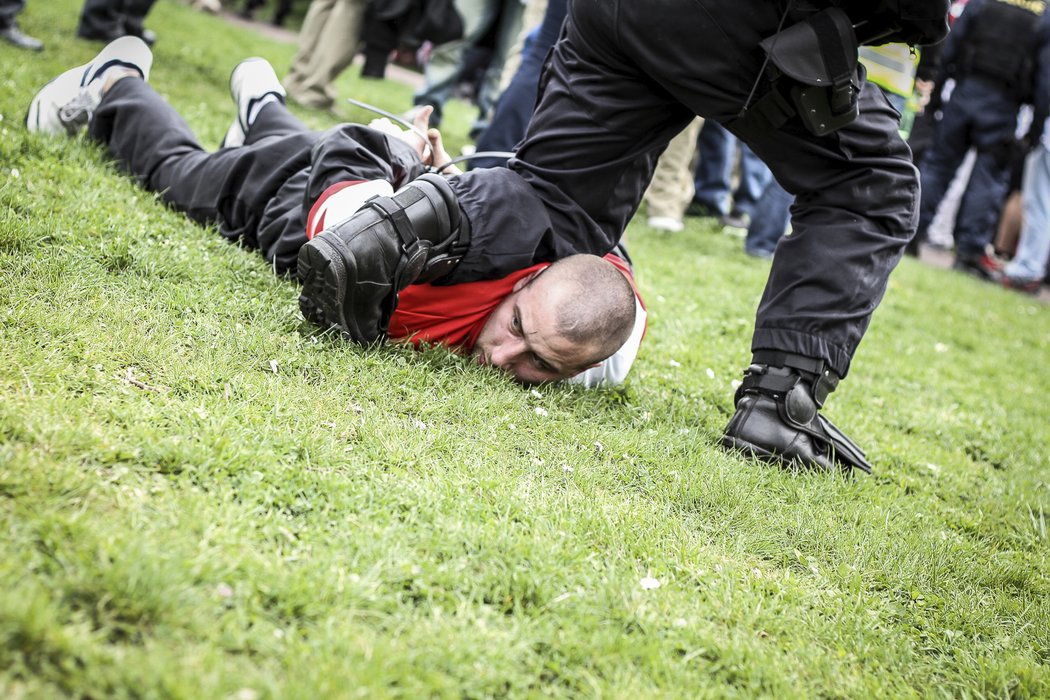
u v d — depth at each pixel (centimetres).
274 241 354
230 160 369
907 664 235
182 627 172
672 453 315
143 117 402
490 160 557
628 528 251
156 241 340
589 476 280
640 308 354
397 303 310
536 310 310
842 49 279
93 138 415
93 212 342
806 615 241
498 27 892
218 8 1530
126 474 208
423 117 390
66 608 166
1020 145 1145
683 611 223
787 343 320
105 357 254
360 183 327
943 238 1266
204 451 222
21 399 221
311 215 328
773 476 316
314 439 245
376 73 818
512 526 233
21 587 165
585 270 311
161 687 156
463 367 322
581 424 315
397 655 179
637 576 232
